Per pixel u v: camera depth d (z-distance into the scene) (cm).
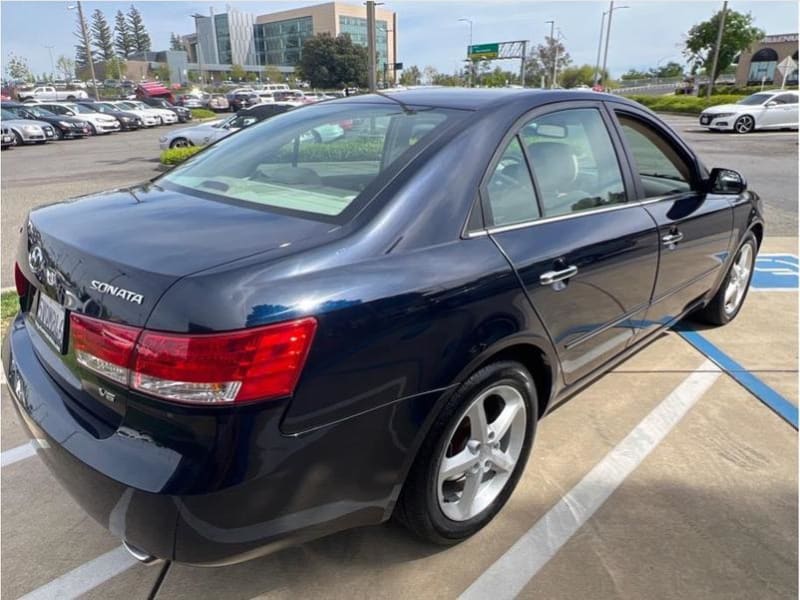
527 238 229
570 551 234
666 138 330
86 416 178
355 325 172
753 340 424
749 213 409
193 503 159
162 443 161
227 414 157
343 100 293
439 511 220
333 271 175
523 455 252
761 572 224
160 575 223
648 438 306
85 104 3111
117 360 164
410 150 218
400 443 192
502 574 223
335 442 175
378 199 199
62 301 189
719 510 256
